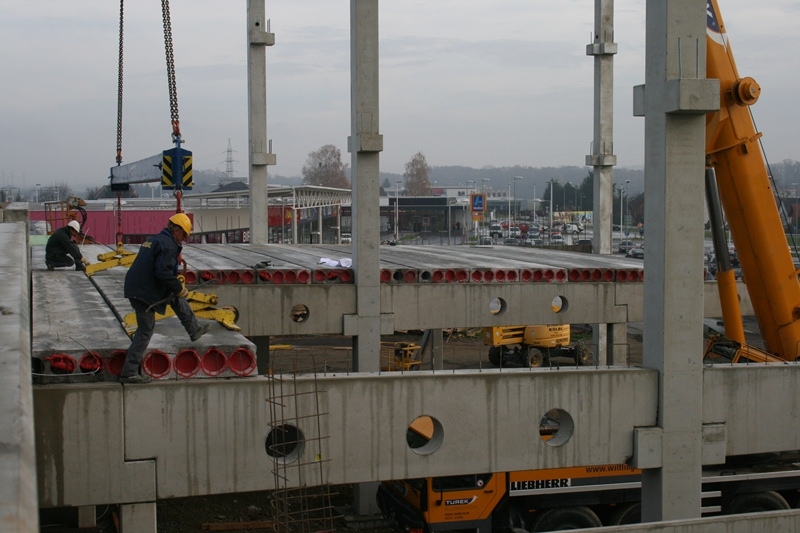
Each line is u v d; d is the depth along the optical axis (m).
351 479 10.84
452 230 115.25
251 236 32.16
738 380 12.51
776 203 15.52
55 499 9.67
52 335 11.20
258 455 10.31
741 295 23.14
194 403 10.06
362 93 17.98
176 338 11.02
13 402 4.61
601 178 31.34
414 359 33.66
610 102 31.11
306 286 18.75
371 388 10.85
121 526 9.98
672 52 11.74
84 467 9.75
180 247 10.17
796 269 15.59
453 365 35.38
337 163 170.00
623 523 15.70
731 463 16.16
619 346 24.08
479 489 14.90
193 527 17.45
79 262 19.98
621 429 12.02
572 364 35.69
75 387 9.70
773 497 16.02
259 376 10.59
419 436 15.84
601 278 21.38
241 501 19.28
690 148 11.95
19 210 21.94
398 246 34.97
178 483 10.06
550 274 21.11
